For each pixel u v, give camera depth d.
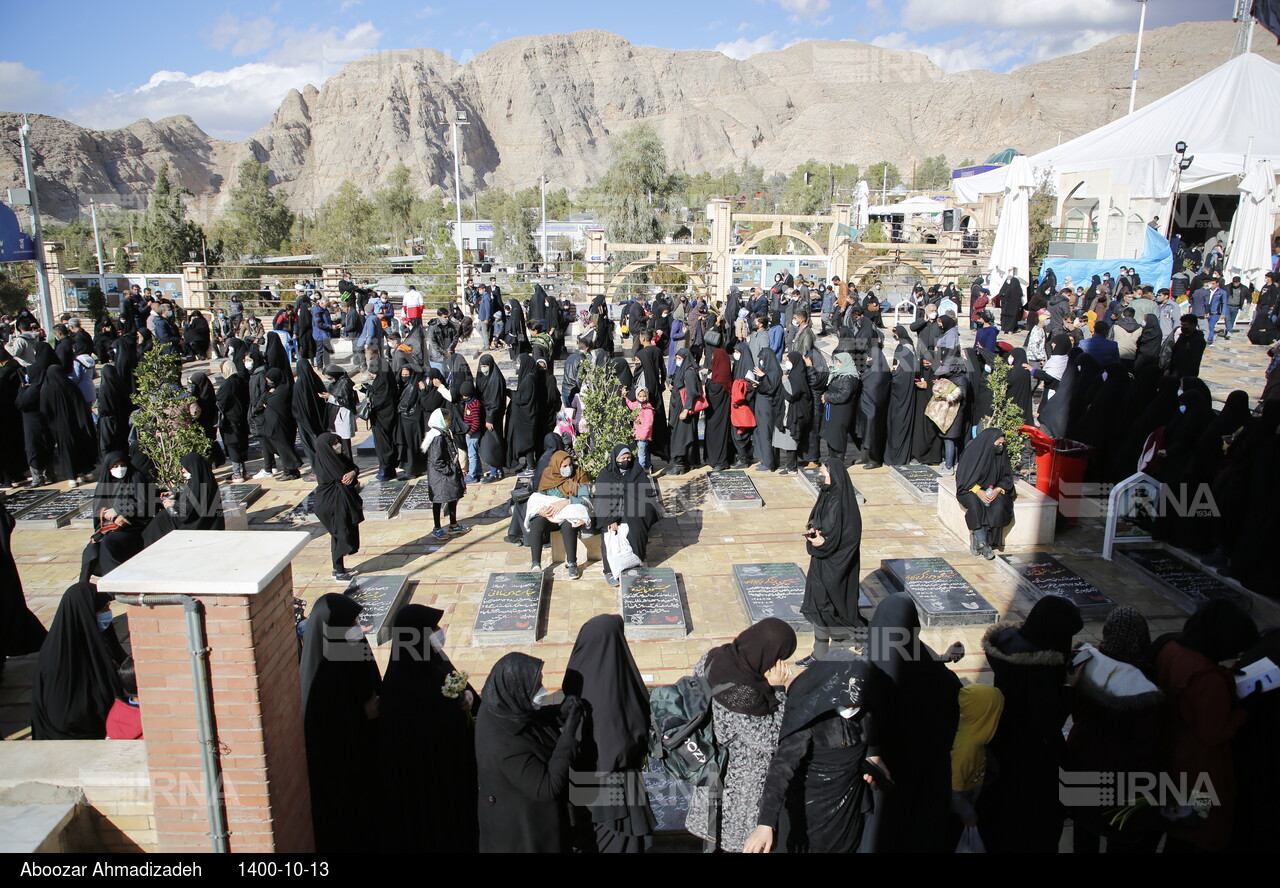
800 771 3.49
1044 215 25.02
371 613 6.65
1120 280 18.91
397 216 62.22
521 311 18.98
